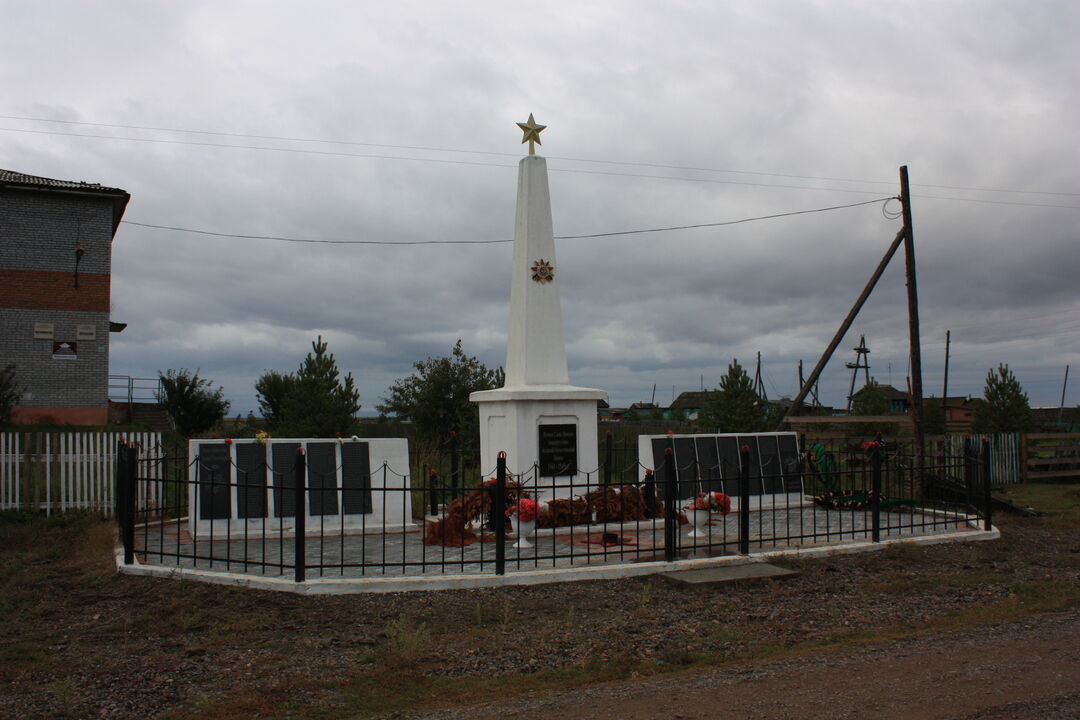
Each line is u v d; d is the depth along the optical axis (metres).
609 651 6.94
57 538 13.61
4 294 26.53
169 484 17.59
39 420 26.66
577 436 13.15
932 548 11.68
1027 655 6.62
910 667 6.32
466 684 6.17
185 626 7.77
